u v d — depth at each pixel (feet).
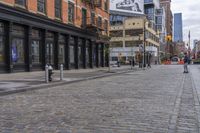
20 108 34.14
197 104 37.17
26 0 99.09
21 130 24.20
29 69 100.22
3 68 89.51
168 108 34.27
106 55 186.80
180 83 67.82
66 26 126.11
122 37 348.38
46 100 40.50
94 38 158.71
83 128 24.88
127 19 347.36
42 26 107.76
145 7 424.87
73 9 135.95
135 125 25.99
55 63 120.26
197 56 397.60
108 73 103.91
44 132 23.61
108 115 30.19
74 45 139.13
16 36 94.79
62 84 64.13
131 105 36.29
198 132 23.84
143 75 102.94
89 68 154.30
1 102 38.83
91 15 158.51
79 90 53.16
